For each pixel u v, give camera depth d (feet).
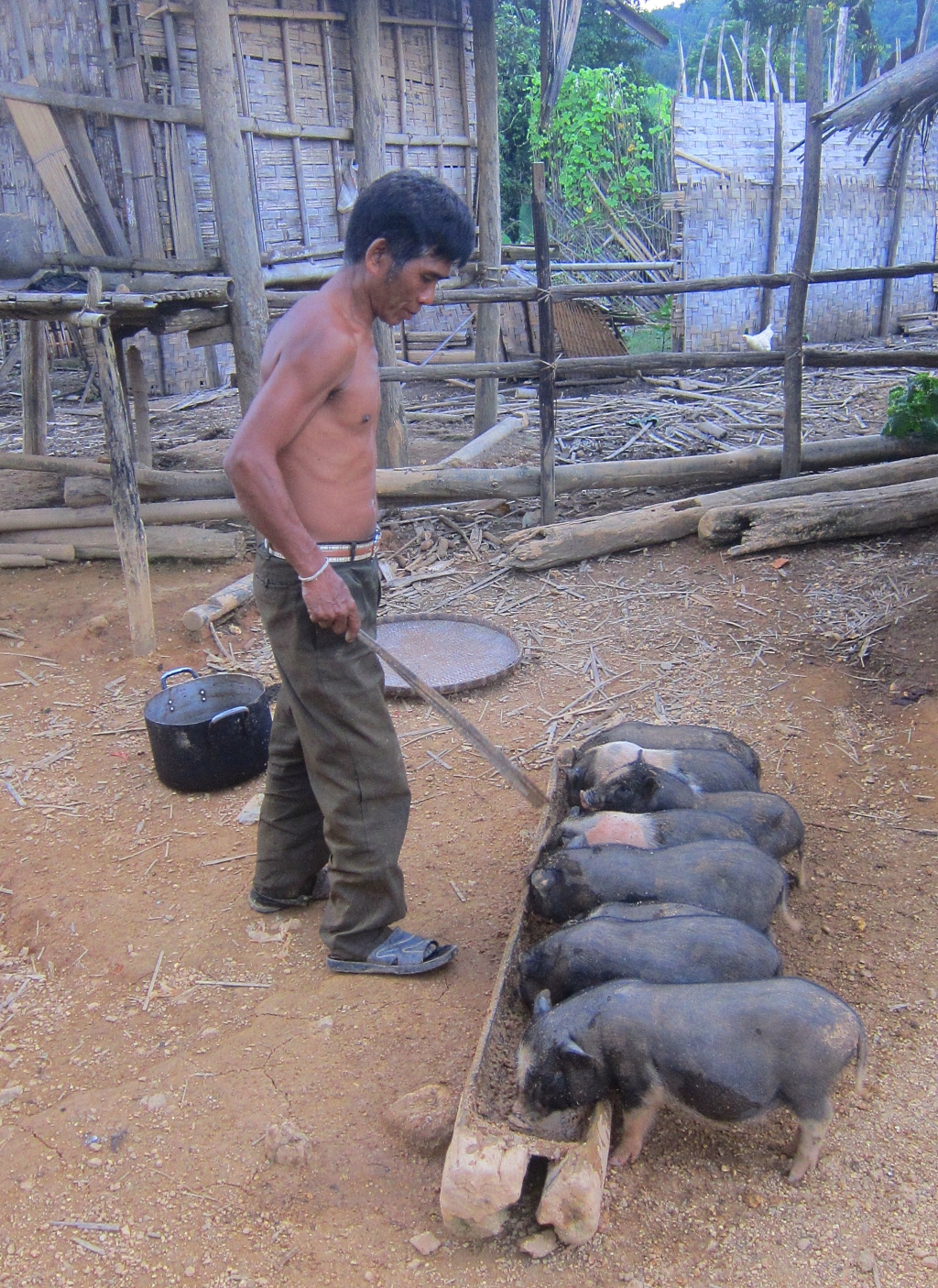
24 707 17.94
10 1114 9.72
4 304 20.51
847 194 46.09
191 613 20.07
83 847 13.92
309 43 34.60
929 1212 8.25
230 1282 8.06
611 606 20.52
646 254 64.18
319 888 12.67
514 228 68.03
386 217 9.21
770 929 11.42
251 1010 10.87
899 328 49.19
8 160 27.02
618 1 29.09
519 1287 7.88
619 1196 8.54
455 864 13.14
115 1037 10.62
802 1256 7.98
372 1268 8.11
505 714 16.97
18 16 25.52
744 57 50.96
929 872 12.38
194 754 14.84
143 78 28.37
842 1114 9.19
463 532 24.98
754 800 12.24
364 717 10.30
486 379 31.63
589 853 11.30
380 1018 10.57
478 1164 8.02
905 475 23.12
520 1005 10.27
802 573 20.66
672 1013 8.64
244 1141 9.25
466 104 40.65
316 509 9.95
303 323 9.34
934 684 16.42
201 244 30.60
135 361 28.78
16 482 29.37
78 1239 8.45
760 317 45.85
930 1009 10.30
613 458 29.63
